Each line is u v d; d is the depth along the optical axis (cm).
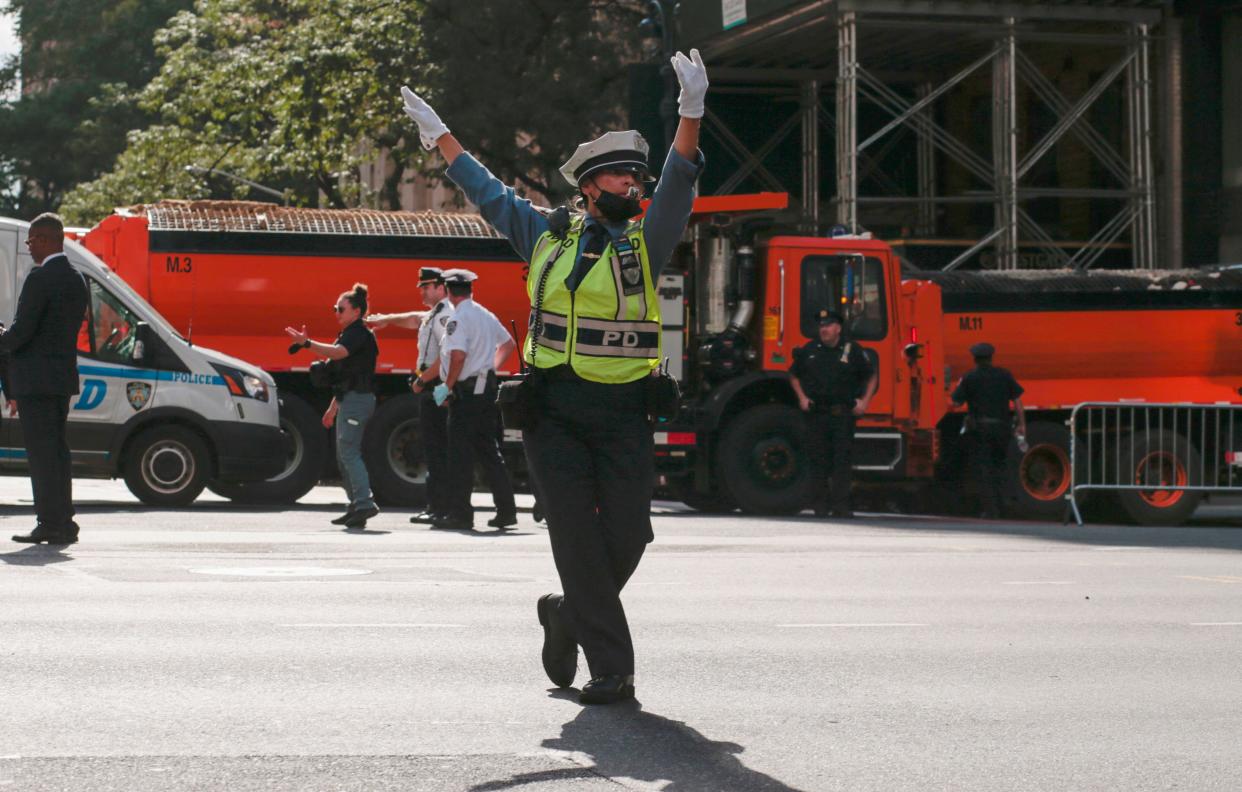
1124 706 1653
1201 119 6612
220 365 4197
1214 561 3127
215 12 10319
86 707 1512
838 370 4428
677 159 1527
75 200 11750
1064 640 2072
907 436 4734
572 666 1658
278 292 4738
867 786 1297
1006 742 1474
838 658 1892
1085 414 5122
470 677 1706
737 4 6625
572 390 1537
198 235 4712
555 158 8288
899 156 7750
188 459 4144
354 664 1761
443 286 3550
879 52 7006
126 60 16812
